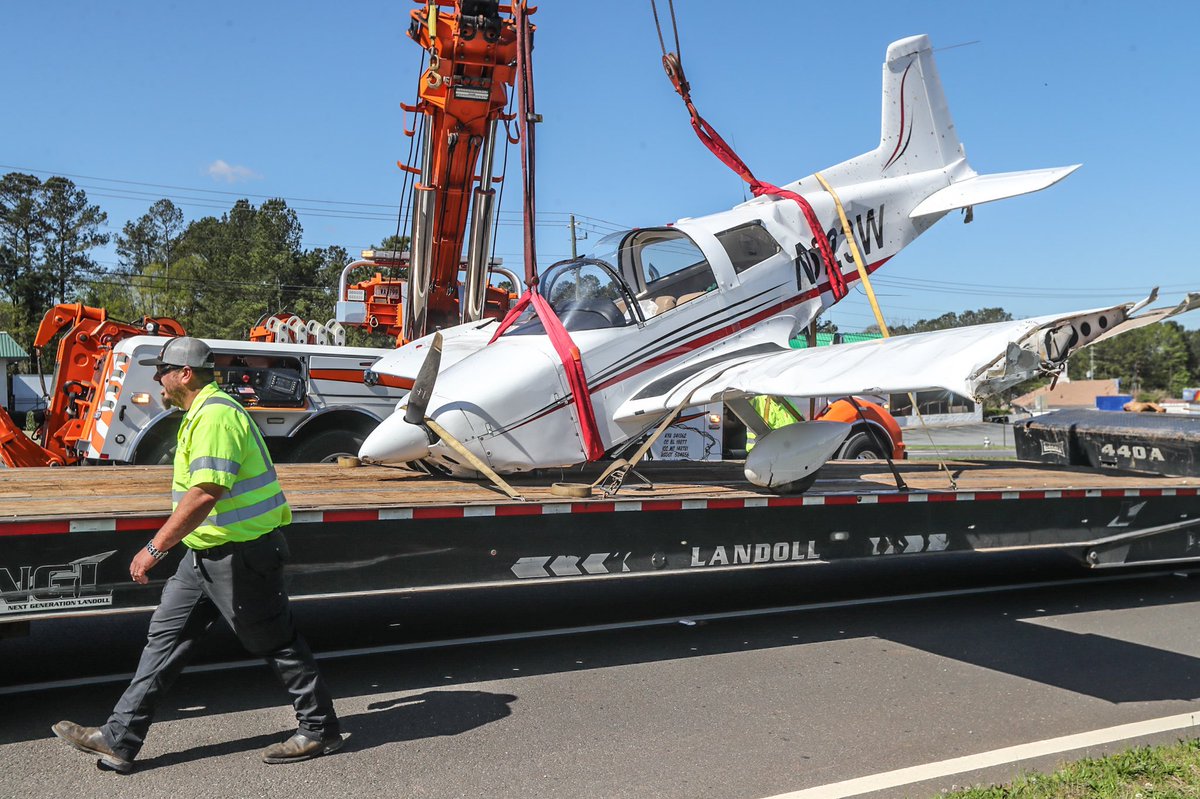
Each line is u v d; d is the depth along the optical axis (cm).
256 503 359
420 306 1038
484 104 961
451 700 463
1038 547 662
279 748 381
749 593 733
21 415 3456
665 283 674
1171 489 713
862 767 386
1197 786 360
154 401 835
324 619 620
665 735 421
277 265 6253
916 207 885
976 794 347
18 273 7019
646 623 627
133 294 7250
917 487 657
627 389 636
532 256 698
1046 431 961
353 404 918
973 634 620
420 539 455
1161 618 681
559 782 367
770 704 468
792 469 560
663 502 521
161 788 353
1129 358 8975
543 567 488
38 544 373
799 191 821
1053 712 463
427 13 938
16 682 474
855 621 651
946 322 5941
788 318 745
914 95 903
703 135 790
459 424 567
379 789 357
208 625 375
